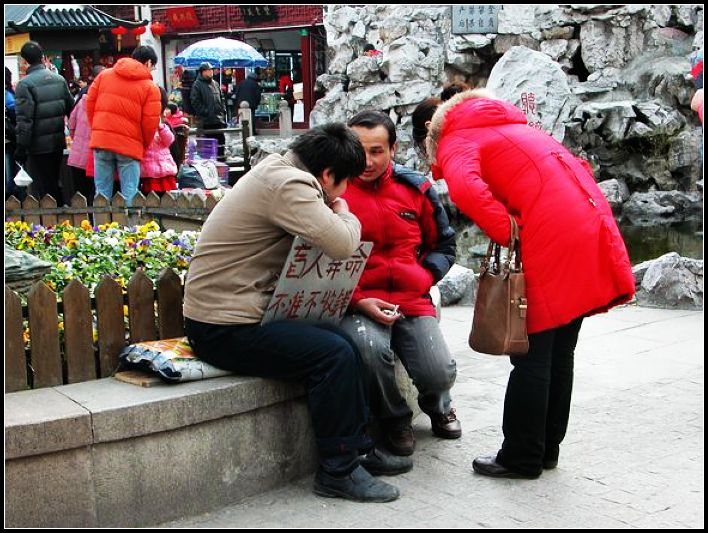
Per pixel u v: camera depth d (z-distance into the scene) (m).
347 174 3.60
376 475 3.83
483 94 3.95
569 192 3.62
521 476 3.78
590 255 3.58
